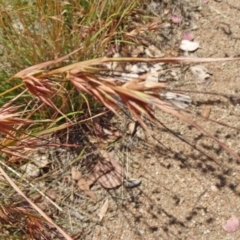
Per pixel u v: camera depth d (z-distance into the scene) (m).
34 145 0.41
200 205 0.50
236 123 0.54
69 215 0.50
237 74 0.57
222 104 0.55
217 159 0.52
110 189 0.51
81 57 0.51
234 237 0.48
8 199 0.47
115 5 0.57
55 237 0.49
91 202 0.51
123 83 0.27
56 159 0.52
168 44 0.59
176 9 0.61
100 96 0.26
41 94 0.29
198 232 0.49
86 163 0.52
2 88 0.51
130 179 0.51
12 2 0.54
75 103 0.52
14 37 0.53
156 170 0.52
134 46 0.58
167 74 0.56
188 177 0.51
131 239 0.49
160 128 0.54
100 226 0.50
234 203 0.50
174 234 0.49
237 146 0.52
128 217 0.50
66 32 0.52
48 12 0.50
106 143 0.53
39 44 0.50
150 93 0.26
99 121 0.54
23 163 0.50
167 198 0.50
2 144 0.38
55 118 0.49
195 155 0.52
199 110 0.54
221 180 0.51
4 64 0.52
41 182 0.51
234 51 0.58
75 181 0.51
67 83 0.48
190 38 0.60
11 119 0.31
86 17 0.56
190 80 0.56
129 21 0.59
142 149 0.53
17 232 0.47
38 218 0.44
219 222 0.49
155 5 0.61
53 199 0.50
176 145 0.53
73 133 0.53
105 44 0.52
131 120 0.54
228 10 0.61
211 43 0.59
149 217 0.50
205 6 0.62
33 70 0.29
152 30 0.58
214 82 0.56
